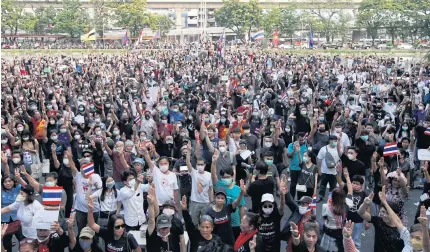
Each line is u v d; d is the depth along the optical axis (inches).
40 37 3767.2
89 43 3575.3
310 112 724.0
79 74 1544.0
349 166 477.7
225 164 493.4
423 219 294.5
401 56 2763.3
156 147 651.5
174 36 4717.0
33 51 2955.2
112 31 3951.8
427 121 613.6
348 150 482.0
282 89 1210.6
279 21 3636.8
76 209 425.4
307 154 493.4
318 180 542.6
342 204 360.2
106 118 789.9
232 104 901.2
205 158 502.9
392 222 330.6
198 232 332.8
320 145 590.6
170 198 419.8
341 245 359.6
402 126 671.8
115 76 1461.6
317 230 308.7
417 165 637.3
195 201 429.7
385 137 604.7
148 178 440.1
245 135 586.6
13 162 526.9
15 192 411.8
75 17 3737.7
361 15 3213.6
